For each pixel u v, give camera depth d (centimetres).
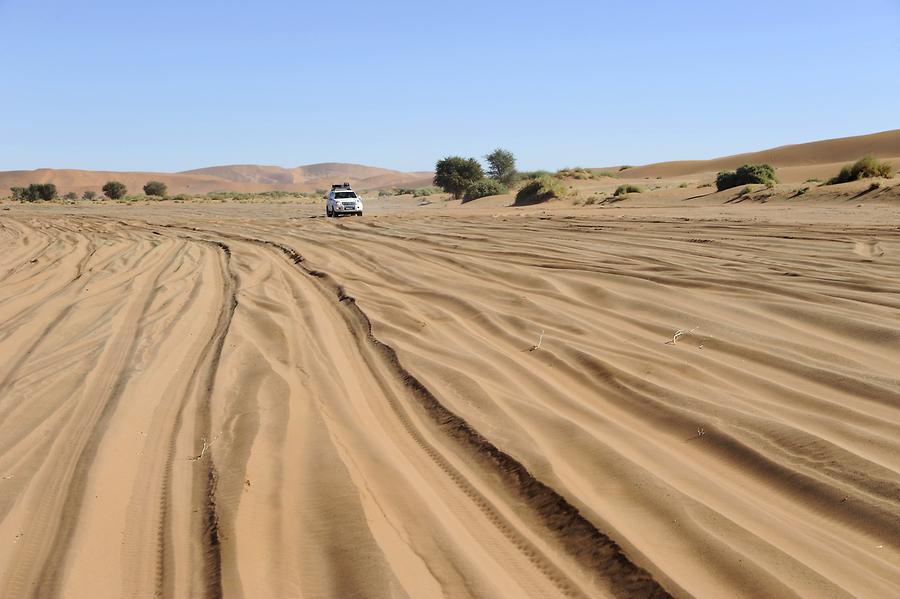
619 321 917
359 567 382
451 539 411
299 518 444
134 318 1124
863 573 361
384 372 766
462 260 1554
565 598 356
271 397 685
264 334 952
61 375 809
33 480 525
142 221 3838
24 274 1786
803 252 1424
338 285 1327
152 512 470
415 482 495
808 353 729
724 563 371
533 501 458
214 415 648
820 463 477
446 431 589
